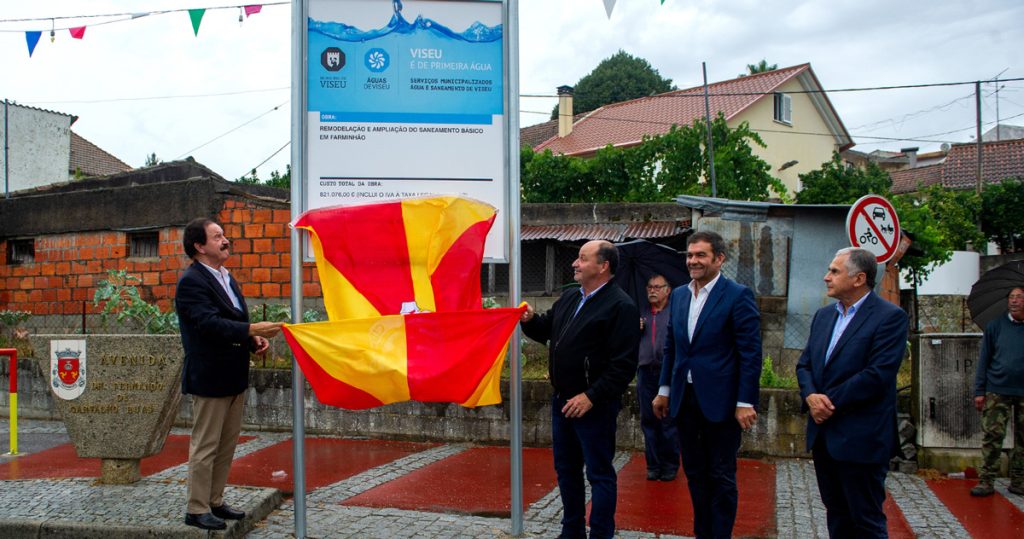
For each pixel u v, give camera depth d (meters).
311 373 5.18
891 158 41.88
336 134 5.50
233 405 5.40
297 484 5.38
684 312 5.12
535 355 11.84
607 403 4.93
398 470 7.44
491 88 5.61
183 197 12.05
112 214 12.66
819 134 30.28
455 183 5.57
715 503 4.92
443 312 5.24
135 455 6.30
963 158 31.42
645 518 5.96
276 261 11.65
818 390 4.66
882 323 4.48
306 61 5.49
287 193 16.06
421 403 8.91
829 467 4.70
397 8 5.55
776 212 11.91
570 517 5.14
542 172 18.56
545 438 8.62
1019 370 6.62
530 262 13.69
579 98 47.00
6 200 13.56
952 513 6.22
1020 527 5.86
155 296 12.30
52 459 7.77
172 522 5.32
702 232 5.11
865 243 7.96
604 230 13.40
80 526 5.28
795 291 11.80
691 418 5.03
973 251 23.73
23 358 10.25
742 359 4.87
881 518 4.52
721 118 17.97
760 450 8.16
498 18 5.62
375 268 5.39
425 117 5.56
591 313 5.03
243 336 5.05
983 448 6.80
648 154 17.92
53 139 27.83
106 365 6.30
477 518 5.86
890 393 4.49
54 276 13.12
